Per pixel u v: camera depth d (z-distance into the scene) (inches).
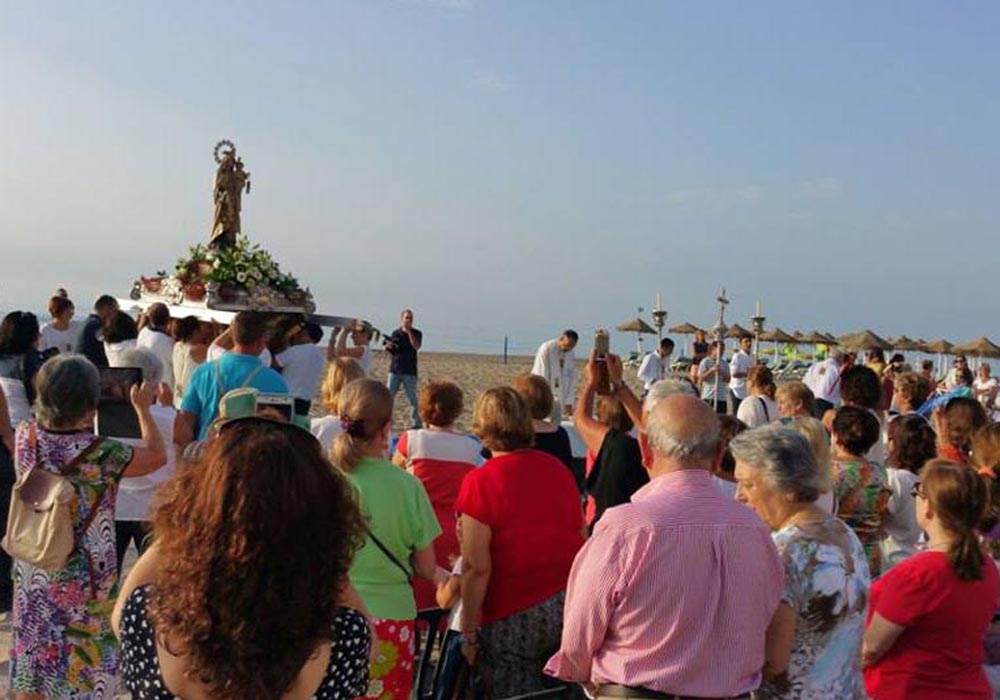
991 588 156.1
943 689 152.9
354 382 176.7
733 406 852.6
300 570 85.3
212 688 84.7
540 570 180.7
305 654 86.6
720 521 127.7
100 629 176.1
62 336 462.9
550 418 248.5
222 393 258.2
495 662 183.3
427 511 176.2
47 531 168.7
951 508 152.8
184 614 83.6
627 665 126.3
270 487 84.9
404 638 173.6
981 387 863.1
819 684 134.6
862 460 211.9
